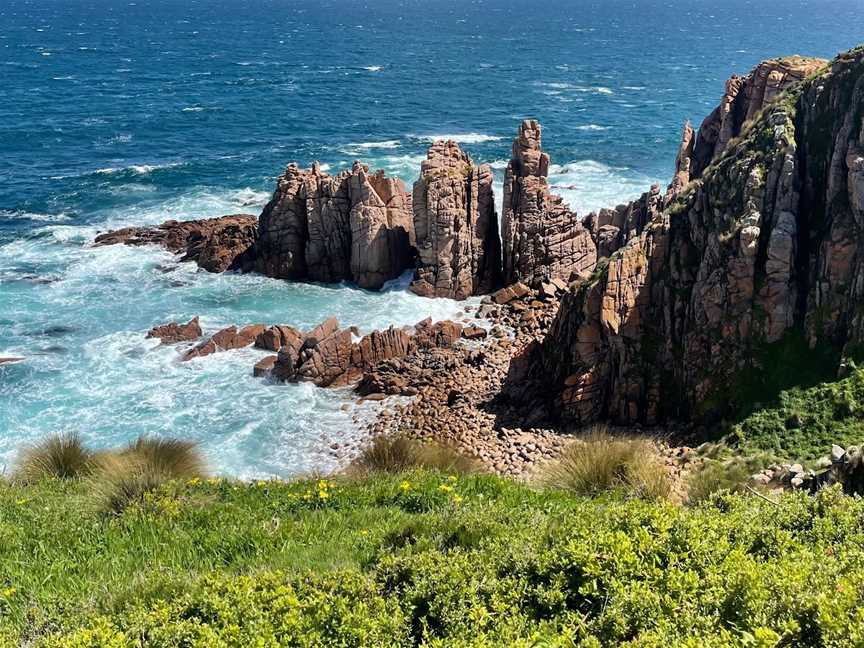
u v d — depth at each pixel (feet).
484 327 143.43
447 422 111.75
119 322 147.74
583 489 53.67
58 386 123.54
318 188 165.17
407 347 133.49
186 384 125.59
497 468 97.40
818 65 155.22
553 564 31.68
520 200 156.56
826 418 86.84
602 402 108.17
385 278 165.07
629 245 111.55
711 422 97.40
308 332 139.64
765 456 84.48
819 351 94.17
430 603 30.35
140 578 36.14
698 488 58.23
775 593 26.55
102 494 51.19
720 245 101.50
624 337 107.45
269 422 114.83
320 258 167.02
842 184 96.63
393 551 37.50
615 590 28.86
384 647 28.09
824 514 34.17
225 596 32.09
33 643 30.14
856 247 92.84
